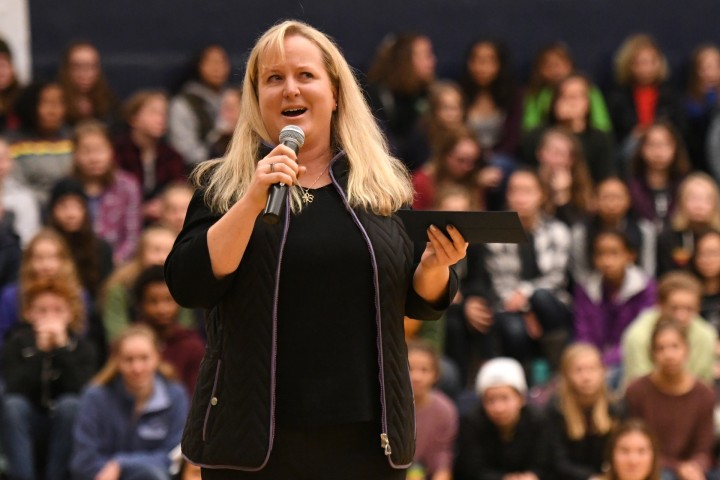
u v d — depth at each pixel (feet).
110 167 64.90
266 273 23.72
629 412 54.75
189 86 73.46
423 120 71.36
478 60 76.28
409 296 25.22
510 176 66.90
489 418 53.83
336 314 23.90
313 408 23.72
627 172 72.95
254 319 23.75
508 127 75.77
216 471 24.35
